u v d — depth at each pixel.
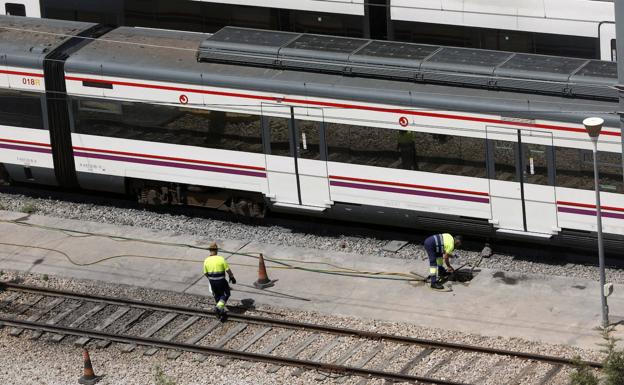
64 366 54.34
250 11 80.75
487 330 54.84
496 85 60.25
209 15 82.31
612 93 57.84
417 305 57.53
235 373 52.53
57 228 68.50
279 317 57.25
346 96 62.28
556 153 58.53
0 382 53.06
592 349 52.50
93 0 85.56
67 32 72.00
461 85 61.03
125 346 55.62
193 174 67.44
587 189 58.34
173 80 66.00
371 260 62.44
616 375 44.66
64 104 69.31
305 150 64.19
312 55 64.12
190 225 68.00
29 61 69.25
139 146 68.31
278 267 62.31
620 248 58.94
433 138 61.09
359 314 57.09
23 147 71.31
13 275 63.47
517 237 60.62
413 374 51.34
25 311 59.53
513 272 60.22
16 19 74.62
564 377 50.16
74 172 70.69
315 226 66.94
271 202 65.94
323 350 53.88
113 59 67.88
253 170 65.75
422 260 62.03
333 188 64.19
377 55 63.28
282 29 80.06
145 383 52.31
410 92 61.03
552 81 59.12
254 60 65.19
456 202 61.50
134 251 65.19
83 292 61.19
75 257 65.00
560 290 58.12
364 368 51.69
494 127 59.53
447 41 75.44
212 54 66.12
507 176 60.03
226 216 69.31
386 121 61.84
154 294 60.59
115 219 69.38
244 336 55.72
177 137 67.19
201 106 65.81
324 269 61.75
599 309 56.03
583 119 57.41
